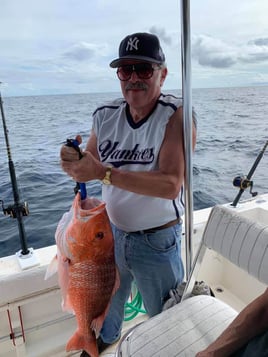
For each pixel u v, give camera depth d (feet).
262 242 3.99
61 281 3.70
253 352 2.82
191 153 4.15
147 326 4.15
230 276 6.87
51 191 11.27
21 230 5.28
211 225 4.55
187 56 3.87
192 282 4.73
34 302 5.38
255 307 2.97
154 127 4.20
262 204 7.01
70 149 3.32
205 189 11.08
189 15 3.76
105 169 3.61
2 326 5.17
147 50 4.02
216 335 4.00
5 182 11.04
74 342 3.90
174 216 4.58
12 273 5.00
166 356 3.74
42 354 5.37
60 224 3.61
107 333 5.42
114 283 3.85
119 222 4.62
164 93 4.53
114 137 4.58
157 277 4.70
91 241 3.47
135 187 3.76
